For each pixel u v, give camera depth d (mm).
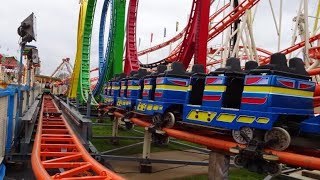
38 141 7859
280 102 6082
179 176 10391
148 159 10797
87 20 35500
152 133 10227
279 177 10477
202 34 13492
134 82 12938
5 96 7621
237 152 6246
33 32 10398
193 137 7812
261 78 6234
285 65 6371
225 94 7125
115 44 24656
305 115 6562
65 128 11039
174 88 9625
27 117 10102
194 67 8812
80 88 32625
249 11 28562
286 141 5707
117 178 5102
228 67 7281
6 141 8250
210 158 7539
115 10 25266
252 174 11031
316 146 6363
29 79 19078
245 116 6406
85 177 5289
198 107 7852
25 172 8008
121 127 20250
